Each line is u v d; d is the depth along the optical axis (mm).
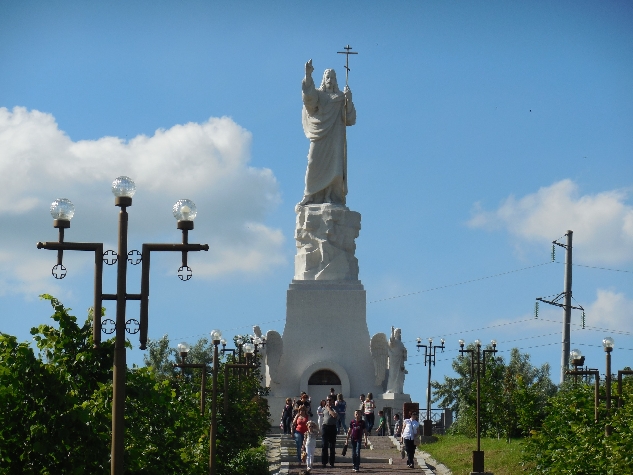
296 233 73062
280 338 70562
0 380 22688
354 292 71188
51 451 22547
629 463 28938
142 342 21375
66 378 24188
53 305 24859
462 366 85750
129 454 23938
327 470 47250
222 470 40250
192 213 21844
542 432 37875
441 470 47312
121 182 21203
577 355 36500
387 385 69875
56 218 21250
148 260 21625
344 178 73312
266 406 60188
